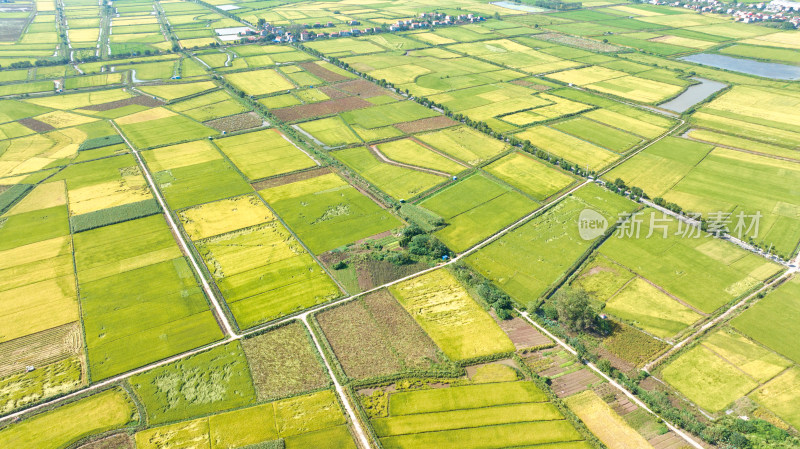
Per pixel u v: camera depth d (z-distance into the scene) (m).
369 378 81.19
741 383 79.31
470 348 87.38
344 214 127.25
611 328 91.31
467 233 119.44
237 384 80.69
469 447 70.81
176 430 73.44
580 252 111.88
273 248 114.38
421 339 89.50
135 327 92.06
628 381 79.38
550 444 70.88
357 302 98.19
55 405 77.31
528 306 95.81
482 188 138.88
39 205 132.00
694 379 80.25
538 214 125.88
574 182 141.00
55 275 105.62
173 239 117.62
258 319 93.88
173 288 101.62
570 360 84.94
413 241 112.75
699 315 93.62
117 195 136.62
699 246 112.94
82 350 87.50
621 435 71.81
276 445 70.12
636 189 132.62
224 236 118.81
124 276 105.19
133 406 77.12
